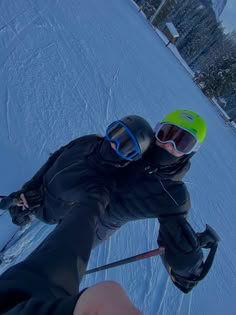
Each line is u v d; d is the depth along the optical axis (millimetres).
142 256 2012
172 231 1719
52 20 6891
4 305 699
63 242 970
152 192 1755
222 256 5547
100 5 11250
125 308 518
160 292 3611
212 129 13477
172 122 1701
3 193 3025
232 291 4812
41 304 619
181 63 20656
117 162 1632
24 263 834
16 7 5977
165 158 1695
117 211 1856
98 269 2256
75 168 1708
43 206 2031
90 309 546
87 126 5188
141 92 8766
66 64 6102
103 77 7273
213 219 6613
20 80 4555
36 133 3996
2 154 3309
